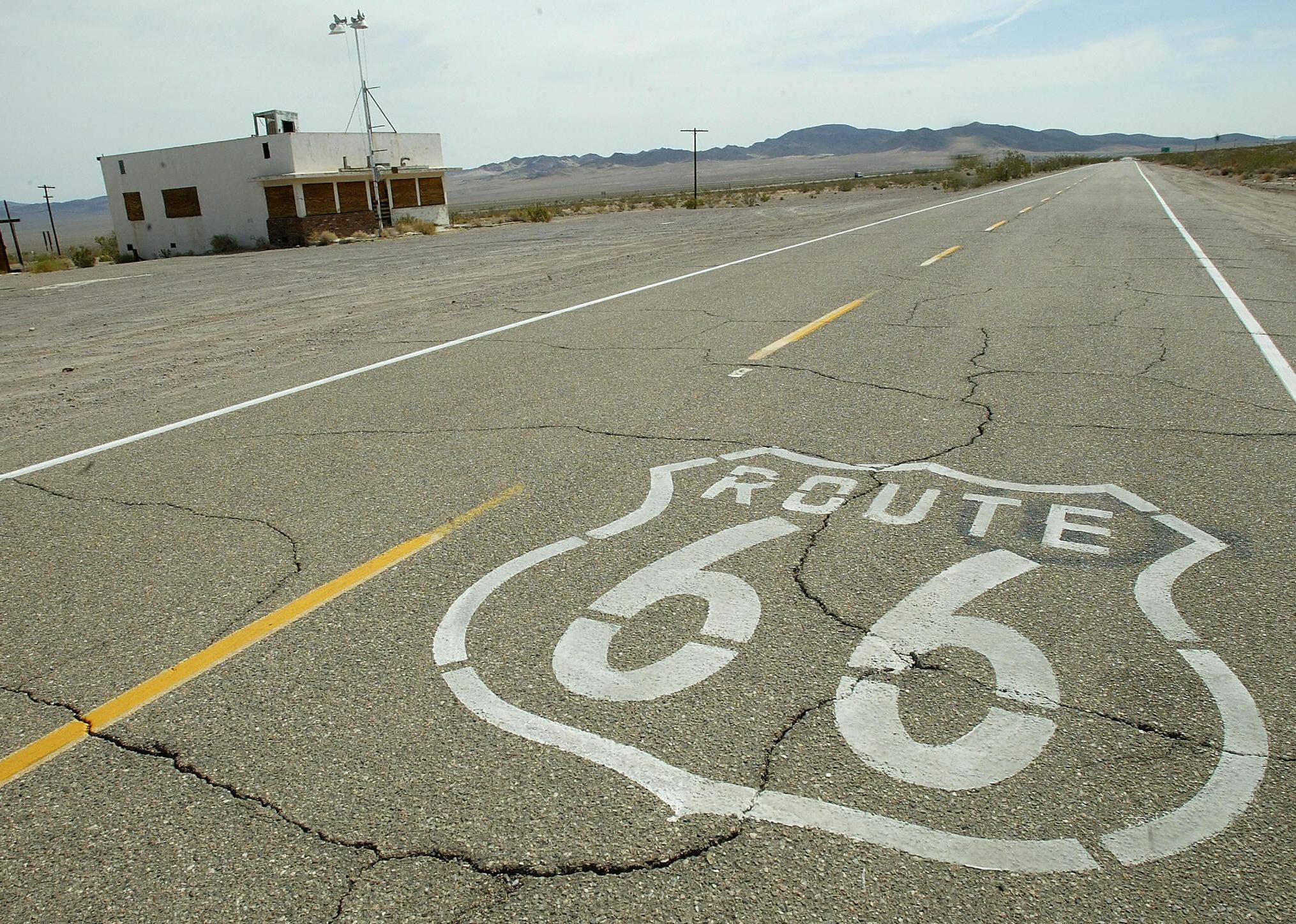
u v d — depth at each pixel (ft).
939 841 7.58
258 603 11.94
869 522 13.87
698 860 7.43
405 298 45.65
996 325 30.17
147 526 14.85
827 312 33.19
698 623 11.03
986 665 9.99
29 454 19.54
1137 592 11.54
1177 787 8.12
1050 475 15.81
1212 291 36.35
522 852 7.56
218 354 32.53
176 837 7.87
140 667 10.56
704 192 309.22
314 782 8.48
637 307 36.14
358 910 7.03
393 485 16.22
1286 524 13.57
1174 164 335.26
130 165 145.69
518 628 11.03
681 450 17.60
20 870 7.57
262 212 136.26
